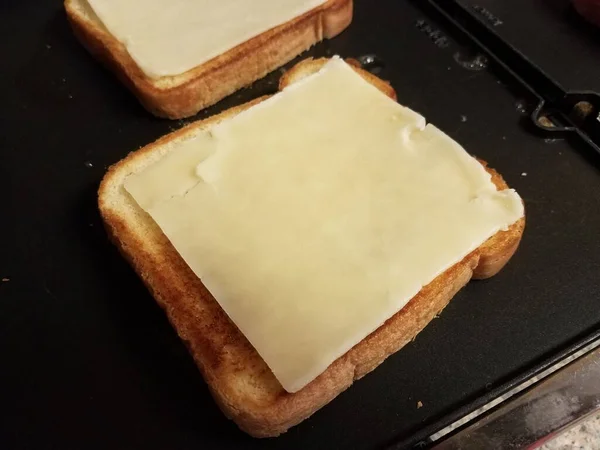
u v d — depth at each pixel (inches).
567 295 6.7
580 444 6.3
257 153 6.8
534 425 5.8
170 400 6.1
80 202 7.5
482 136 7.9
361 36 9.0
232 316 5.8
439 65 8.6
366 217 6.2
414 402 6.0
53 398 6.2
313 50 8.9
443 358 6.3
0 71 8.8
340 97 7.2
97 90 8.5
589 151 7.6
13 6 9.5
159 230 6.7
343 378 5.8
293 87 7.4
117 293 6.8
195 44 8.0
